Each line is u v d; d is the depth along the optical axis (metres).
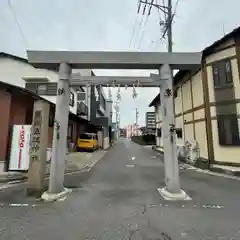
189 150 11.40
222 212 4.23
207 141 9.87
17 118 8.88
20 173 7.76
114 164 11.51
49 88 15.62
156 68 6.09
